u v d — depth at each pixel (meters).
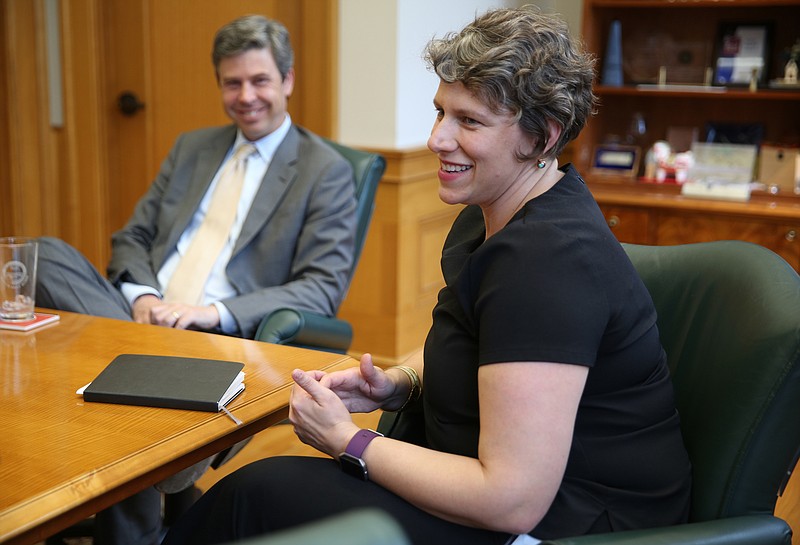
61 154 4.47
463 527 1.34
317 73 3.84
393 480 1.33
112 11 4.25
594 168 4.02
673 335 1.64
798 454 1.39
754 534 1.31
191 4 4.08
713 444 1.43
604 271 1.33
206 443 1.33
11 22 4.30
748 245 1.60
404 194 3.75
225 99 2.70
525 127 1.38
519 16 1.39
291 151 2.75
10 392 1.49
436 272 4.09
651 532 1.25
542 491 1.25
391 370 1.67
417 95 3.88
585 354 1.27
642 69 3.98
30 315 1.89
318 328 2.39
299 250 2.64
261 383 1.56
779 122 3.85
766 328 1.40
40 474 1.19
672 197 3.77
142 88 4.27
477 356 1.40
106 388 1.46
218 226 2.75
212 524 1.42
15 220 4.48
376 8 3.67
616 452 1.39
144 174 4.38
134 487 1.24
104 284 2.54
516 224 1.35
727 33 3.82
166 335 1.84
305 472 1.41
